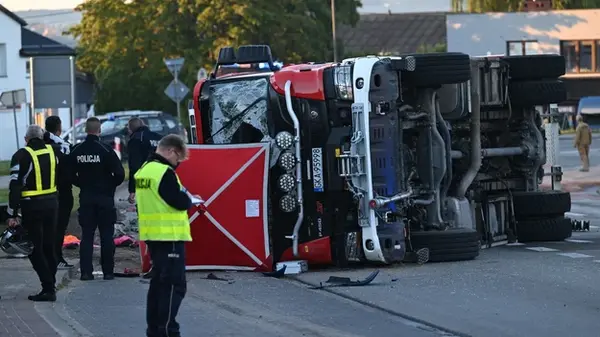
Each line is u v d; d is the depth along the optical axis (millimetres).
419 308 29656
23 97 87188
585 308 29297
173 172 23531
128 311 29625
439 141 39344
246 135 39312
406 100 39188
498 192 45125
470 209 42656
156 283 23609
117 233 48000
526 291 32156
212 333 26406
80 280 35969
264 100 38812
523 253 41781
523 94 44000
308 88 37219
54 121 38844
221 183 36938
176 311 23672
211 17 149875
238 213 37062
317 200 37375
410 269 37250
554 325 26875
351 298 31656
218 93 39969
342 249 37281
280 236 37594
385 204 36812
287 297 32188
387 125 36812
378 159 36781
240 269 37656
